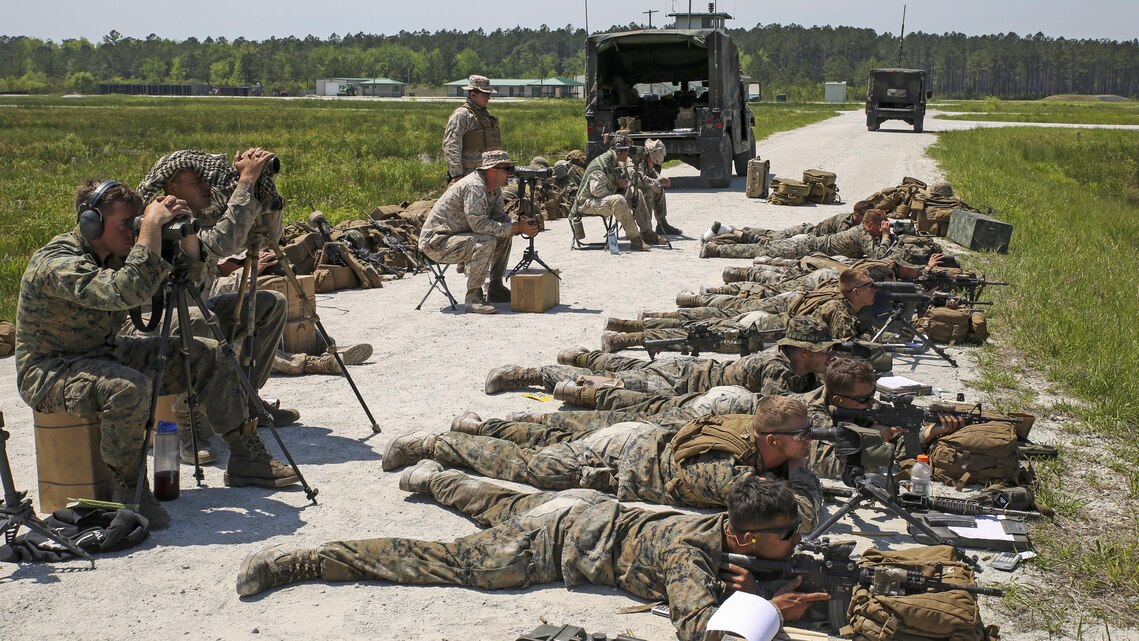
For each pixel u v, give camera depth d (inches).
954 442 221.0
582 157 944.3
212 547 193.9
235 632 161.6
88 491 205.2
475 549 177.9
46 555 187.3
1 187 855.7
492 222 400.2
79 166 1101.1
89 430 203.0
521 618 165.9
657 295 436.5
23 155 1209.4
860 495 193.0
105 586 177.6
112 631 162.1
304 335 330.0
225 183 233.9
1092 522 206.2
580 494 190.9
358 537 197.3
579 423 235.9
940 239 600.7
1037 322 373.7
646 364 279.6
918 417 216.7
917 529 198.7
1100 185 1326.3
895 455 224.1
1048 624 165.6
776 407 191.3
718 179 869.8
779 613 152.6
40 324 199.8
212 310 245.8
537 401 284.5
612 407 260.4
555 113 2556.6
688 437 208.8
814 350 257.0
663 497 207.2
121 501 204.2
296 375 315.9
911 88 1847.9
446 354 338.3
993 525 198.5
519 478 219.6
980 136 1664.6
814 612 165.5
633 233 553.3
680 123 874.1
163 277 196.1
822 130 1927.9
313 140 1462.8
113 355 209.8
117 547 192.2
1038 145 1610.5
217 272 256.5
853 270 320.5
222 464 241.9
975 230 558.9
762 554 164.6
